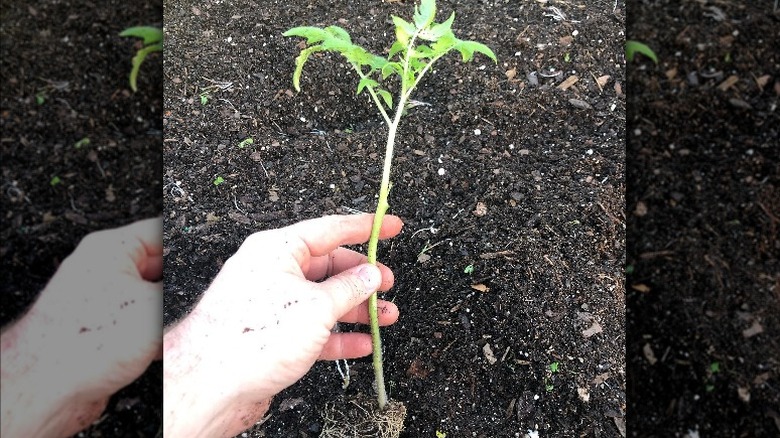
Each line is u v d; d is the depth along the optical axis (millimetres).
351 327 369
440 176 406
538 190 393
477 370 346
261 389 302
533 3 463
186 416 295
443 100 435
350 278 303
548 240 376
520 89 429
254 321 298
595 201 383
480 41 447
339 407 333
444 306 366
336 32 292
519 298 362
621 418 326
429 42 448
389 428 325
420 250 385
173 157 412
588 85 427
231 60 451
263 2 477
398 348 356
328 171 411
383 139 421
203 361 298
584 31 444
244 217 394
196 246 383
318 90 441
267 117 433
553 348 346
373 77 440
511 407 336
